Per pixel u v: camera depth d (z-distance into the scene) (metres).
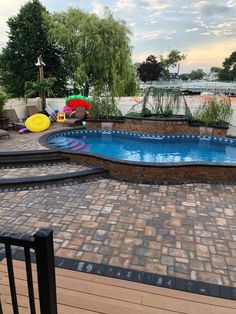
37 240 1.49
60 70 24.03
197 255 4.04
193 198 5.97
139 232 4.62
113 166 7.17
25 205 5.54
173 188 6.50
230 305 3.04
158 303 3.02
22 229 4.67
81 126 13.18
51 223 4.86
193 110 13.51
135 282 3.38
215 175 7.01
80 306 2.92
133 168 6.97
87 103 14.30
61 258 3.87
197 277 3.55
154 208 5.48
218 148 11.27
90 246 4.20
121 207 5.50
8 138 10.34
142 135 12.34
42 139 10.05
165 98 13.34
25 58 23.84
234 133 12.45
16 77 24.55
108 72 19.03
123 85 18.48
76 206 5.52
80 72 18.62
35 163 7.88
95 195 6.05
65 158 8.10
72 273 3.51
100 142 11.89
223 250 4.18
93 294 3.12
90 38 18.59
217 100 12.31
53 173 7.05
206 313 2.90
